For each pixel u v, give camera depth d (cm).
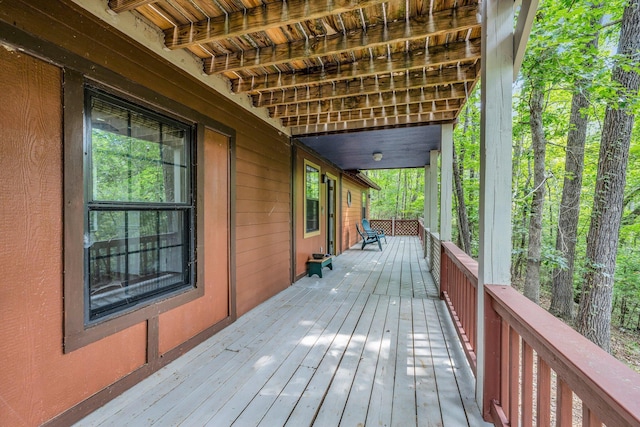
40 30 144
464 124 818
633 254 710
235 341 265
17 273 139
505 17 166
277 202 419
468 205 898
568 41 405
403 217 2198
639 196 682
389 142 502
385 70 244
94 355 173
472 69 258
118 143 188
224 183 296
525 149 757
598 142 707
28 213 142
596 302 485
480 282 179
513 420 147
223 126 290
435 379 207
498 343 167
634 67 407
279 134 422
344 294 415
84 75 164
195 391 192
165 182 226
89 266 171
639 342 632
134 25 193
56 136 152
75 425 160
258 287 366
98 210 176
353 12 188
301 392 191
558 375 104
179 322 238
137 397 185
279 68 269
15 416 138
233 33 192
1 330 134
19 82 138
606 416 78
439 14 189
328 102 346
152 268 216
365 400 183
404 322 312
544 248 580
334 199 777
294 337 274
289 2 177
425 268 609
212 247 278
